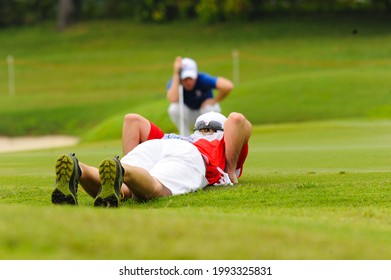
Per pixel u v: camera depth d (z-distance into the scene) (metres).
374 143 36.88
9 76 93.31
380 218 14.48
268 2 113.06
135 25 113.06
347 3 111.88
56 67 96.12
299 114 60.91
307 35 101.81
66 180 14.79
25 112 73.06
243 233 11.46
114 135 54.47
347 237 12.04
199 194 17.70
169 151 18.06
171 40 104.88
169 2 113.94
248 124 19.81
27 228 10.60
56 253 9.98
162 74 89.81
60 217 11.38
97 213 12.05
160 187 17.19
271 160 27.88
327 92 65.94
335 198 17.27
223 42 101.56
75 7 115.81
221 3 109.94
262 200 17.05
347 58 89.44
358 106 62.66
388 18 107.50
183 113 35.84
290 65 88.50
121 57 98.69
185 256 10.44
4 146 62.66
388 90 66.88
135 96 78.06
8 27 119.00
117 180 14.91
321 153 30.56
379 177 21.25
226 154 19.58
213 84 35.28
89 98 79.19
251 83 70.75
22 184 21.61
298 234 11.72
